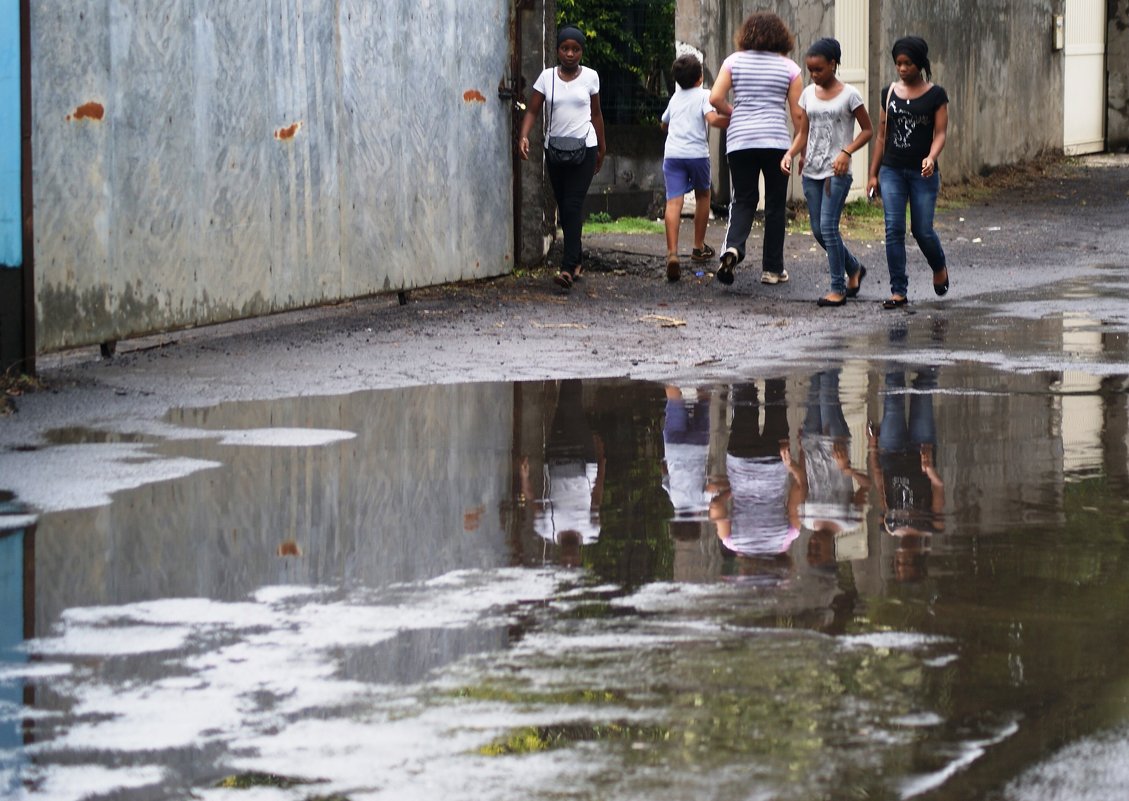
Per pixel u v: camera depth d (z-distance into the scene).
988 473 9.91
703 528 8.61
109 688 6.17
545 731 5.68
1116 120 44.38
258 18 15.72
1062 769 5.34
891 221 18.08
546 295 18.97
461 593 7.43
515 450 10.66
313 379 13.41
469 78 19.12
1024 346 15.30
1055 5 40.34
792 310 18.11
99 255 13.95
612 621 6.96
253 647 6.66
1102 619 6.94
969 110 35.25
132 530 8.61
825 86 18.14
